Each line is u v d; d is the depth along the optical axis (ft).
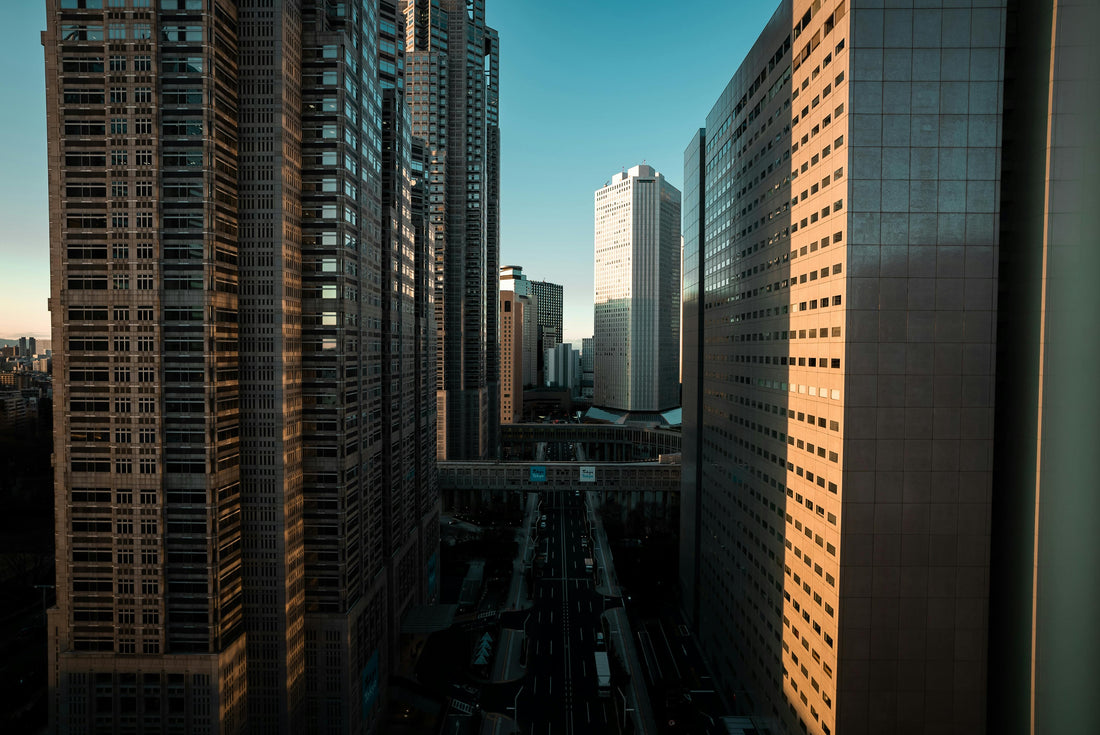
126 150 250.78
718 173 419.33
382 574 360.48
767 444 318.24
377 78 350.64
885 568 232.94
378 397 356.18
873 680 234.99
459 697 378.53
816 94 260.62
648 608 512.63
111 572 257.75
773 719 304.71
